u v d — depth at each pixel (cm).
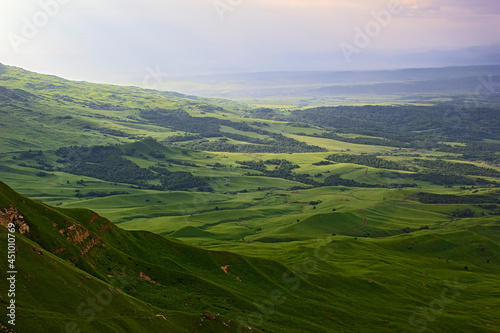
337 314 12925
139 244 12606
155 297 9925
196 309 10025
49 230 9400
